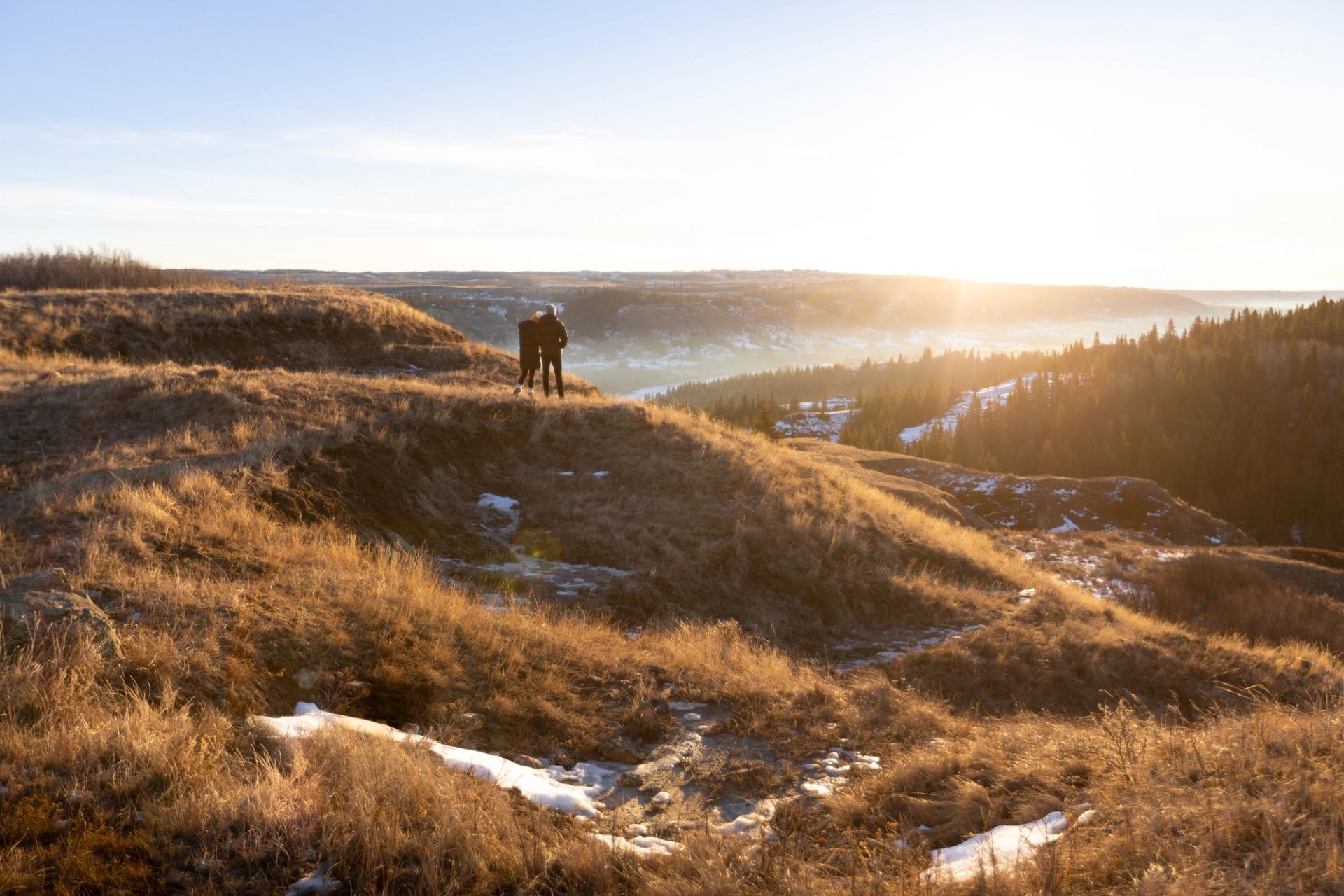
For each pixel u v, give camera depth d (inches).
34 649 214.2
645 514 558.3
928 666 436.8
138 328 934.4
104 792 170.9
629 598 449.1
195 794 173.6
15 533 320.2
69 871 148.2
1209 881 138.6
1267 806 158.2
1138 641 533.6
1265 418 5017.2
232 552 334.6
